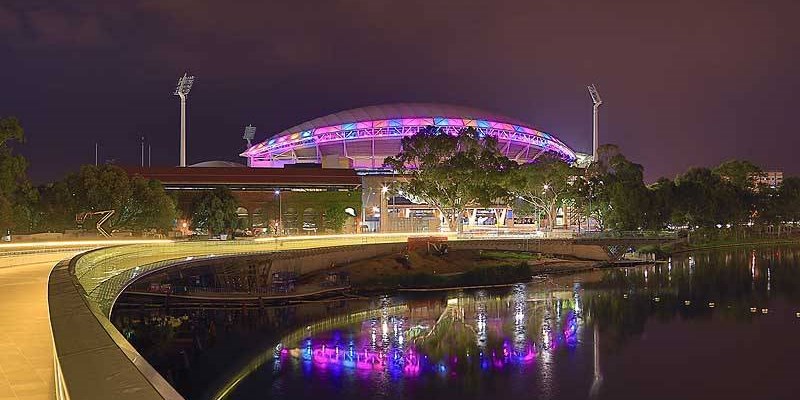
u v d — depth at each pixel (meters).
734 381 55.34
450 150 137.75
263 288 86.12
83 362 7.67
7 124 80.88
